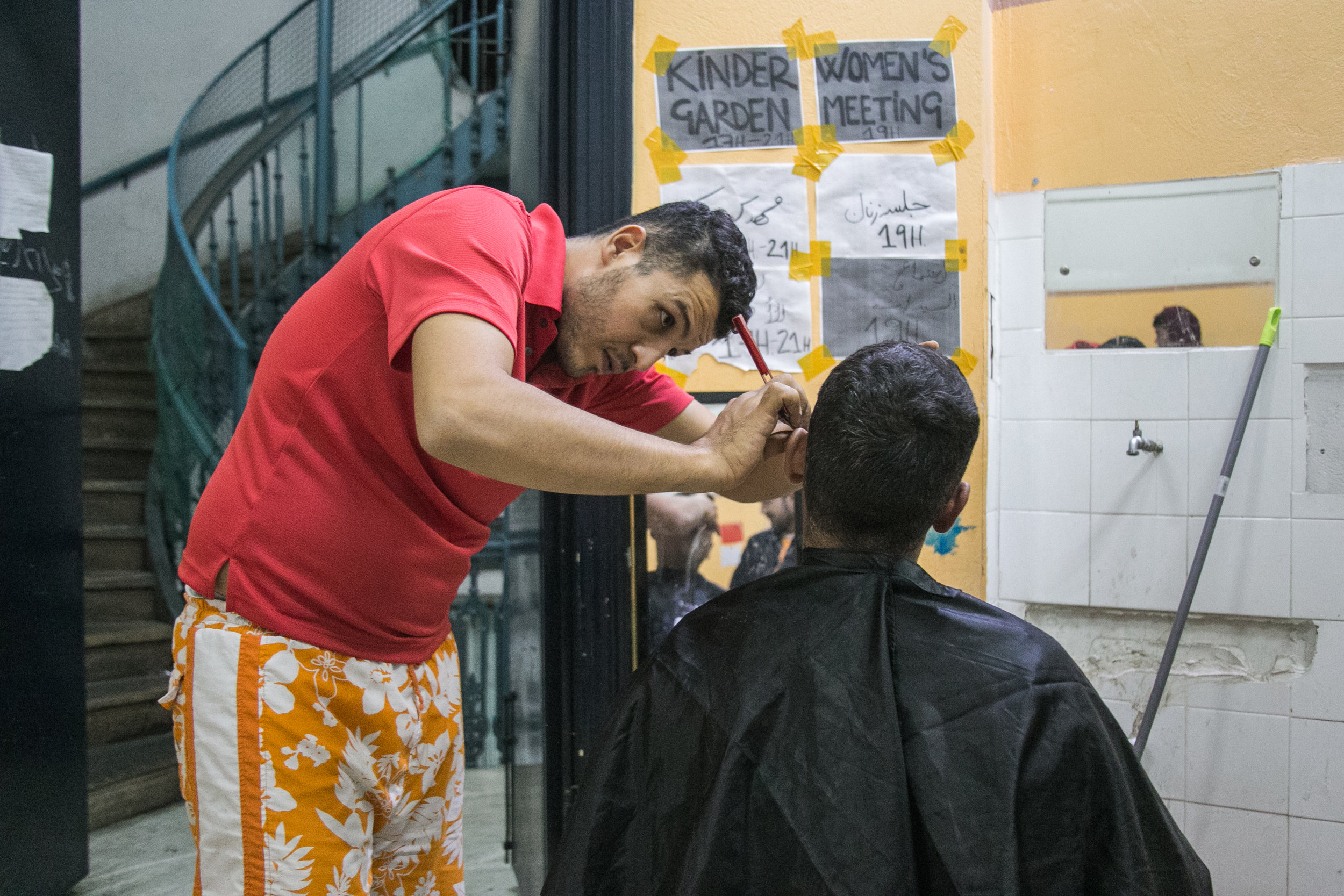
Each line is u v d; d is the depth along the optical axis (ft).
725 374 5.80
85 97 14.29
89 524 11.20
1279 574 6.12
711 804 2.61
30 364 6.61
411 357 2.82
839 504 2.91
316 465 3.17
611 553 5.39
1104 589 6.54
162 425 11.65
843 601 2.83
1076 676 2.70
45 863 6.60
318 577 3.17
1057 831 2.51
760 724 2.69
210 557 3.22
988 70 6.32
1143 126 6.37
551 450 2.64
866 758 2.57
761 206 5.74
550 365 3.58
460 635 10.32
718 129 5.72
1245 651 6.28
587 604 5.38
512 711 7.50
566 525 5.41
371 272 3.05
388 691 3.35
